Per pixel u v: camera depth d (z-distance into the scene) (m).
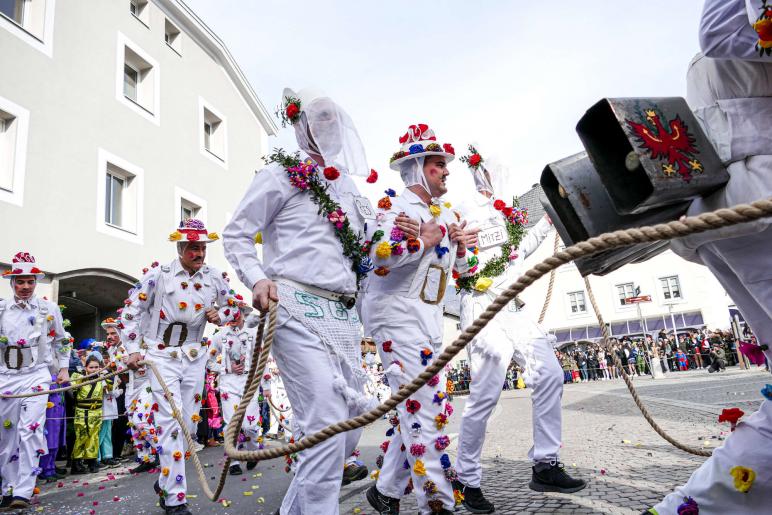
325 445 2.79
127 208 14.16
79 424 8.21
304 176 3.04
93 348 9.80
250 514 4.44
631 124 1.97
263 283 2.75
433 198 3.92
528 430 7.96
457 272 4.19
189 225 5.23
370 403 3.00
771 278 2.10
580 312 37.03
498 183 4.79
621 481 4.01
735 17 1.96
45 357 6.30
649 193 1.96
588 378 28.09
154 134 15.18
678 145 2.02
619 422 7.58
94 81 13.23
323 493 2.75
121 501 5.57
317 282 2.96
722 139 2.09
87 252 12.33
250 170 20.25
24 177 11.04
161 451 4.61
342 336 2.99
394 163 3.90
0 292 10.22
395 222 3.32
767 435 2.09
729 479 2.10
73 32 12.77
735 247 2.16
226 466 2.94
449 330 31.59
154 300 5.07
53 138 11.84
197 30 17.67
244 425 6.99
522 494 3.94
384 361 3.46
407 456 3.36
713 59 2.23
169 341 5.01
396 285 3.45
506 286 4.34
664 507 2.22
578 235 2.40
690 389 12.88
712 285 35.09
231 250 2.96
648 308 36.00
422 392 3.32
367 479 5.31
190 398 5.09
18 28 11.37
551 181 2.44
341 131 3.29
